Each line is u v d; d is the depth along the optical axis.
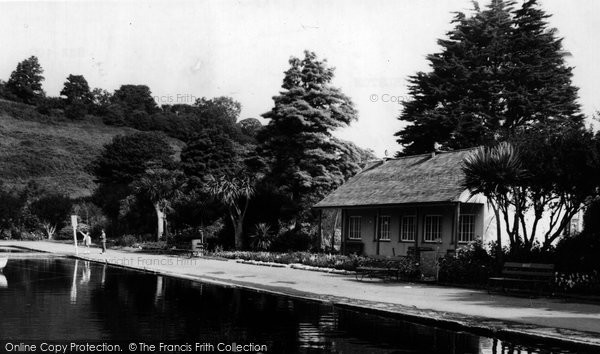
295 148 46.62
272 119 47.53
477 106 46.47
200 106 158.75
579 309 16.33
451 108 48.47
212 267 31.23
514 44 48.84
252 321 14.45
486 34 49.53
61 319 14.54
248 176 45.12
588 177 21.59
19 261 36.94
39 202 74.88
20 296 18.97
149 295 19.45
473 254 25.30
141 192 59.34
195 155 63.47
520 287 20.36
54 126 133.12
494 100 47.09
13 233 73.50
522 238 29.81
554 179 22.27
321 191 46.09
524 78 47.16
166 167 71.62
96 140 128.50
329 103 47.41
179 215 53.50
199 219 52.84
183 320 14.52
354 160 48.28
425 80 50.72
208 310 16.14
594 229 24.06
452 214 30.48
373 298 18.20
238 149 68.62
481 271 22.55
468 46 49.91
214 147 63.78
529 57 48.31
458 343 12.13
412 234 33.12
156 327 13.56
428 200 29.55
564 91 47.28
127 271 29.70
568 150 22.00
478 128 45.28
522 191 24.25
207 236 47.66
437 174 32.25
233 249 45.38
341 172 47.03
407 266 25.14
